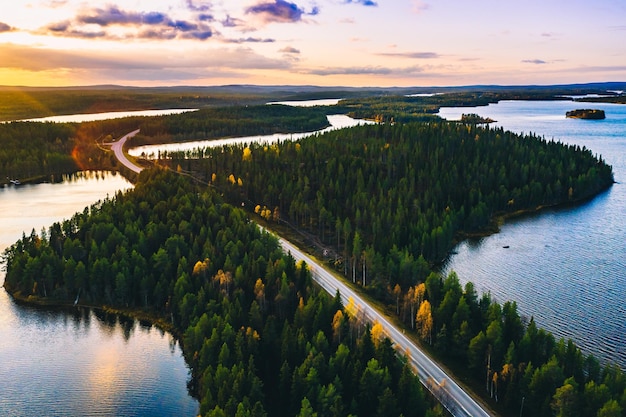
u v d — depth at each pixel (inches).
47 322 4800.7
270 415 3449.8
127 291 5068.9
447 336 3993.6
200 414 3346.5
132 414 3597.4
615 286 5590.6
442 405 3358.8
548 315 4948.3
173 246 5487.2
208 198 7121.1
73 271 5191.9
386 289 5068.9
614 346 4411.9
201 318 4104.3
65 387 3878.0
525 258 6432.1
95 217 6171.3
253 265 4886.8
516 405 3395.7
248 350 3801.7
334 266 5821.9
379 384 3339.1
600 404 3068.4
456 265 6215.6
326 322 4057.6
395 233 6181.1
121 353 4318.4
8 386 3895.2
